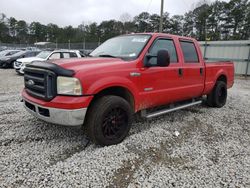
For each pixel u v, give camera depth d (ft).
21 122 14.76
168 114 17.92
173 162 10.46
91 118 11.01
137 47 13.47
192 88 16.51
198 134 13.92
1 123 14.51
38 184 8.50
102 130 11.27
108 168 9.73
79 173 9.27
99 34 195.42
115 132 11.89
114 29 187.01
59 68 10.41
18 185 8.42
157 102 14.11
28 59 41.11
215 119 17.02
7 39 266.98
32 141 12.07
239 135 13.99
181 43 15.96
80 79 10.26
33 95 11.50
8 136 12.53
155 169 9.81
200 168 9.98
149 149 11.65
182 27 172.55
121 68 11.81
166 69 14.11
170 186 8.68
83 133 13.20
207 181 9.03
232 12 167.43
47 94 10.54
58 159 10.34
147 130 14.15
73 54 38.96
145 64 12.91
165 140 12.80
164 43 14.58
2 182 8.54
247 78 47.91
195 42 17.35
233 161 10.68
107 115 11.37
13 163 9.83
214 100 19.98
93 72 10.74
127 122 12.25
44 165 9.77
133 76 12.25
